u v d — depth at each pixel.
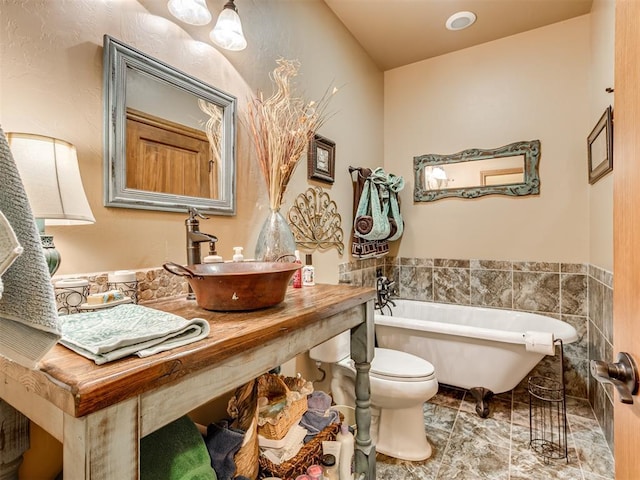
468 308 2.74
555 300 2.54
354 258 2.67
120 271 1.08
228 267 1.13
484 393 2.15
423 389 1.71
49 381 0.52
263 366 0.84
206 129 1.42
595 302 2.21
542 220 2.59
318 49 2.25
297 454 1.21
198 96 1.39
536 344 1.86
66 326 0.72
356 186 2.66
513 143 2.69
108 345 0.59
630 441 0.64
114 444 0.53
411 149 3.14
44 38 0.95
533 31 2.64
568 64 2.51
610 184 1.86
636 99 0.61
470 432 1.99
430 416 2.17
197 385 0.67
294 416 1.27
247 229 1.63
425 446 1.80
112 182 1.08
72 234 1.00
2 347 0.59
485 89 2.82
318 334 1.07
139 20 1.19
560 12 2.43
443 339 2.19
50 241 0.84
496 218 2.76
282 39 1.90
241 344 0.76
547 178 2.58
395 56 3.01
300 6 2.07
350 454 1.37
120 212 1.12
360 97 2.82
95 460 0.50
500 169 2.74
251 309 0.99
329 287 1.49
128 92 1.14
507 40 2.73
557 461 1.72
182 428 0.90
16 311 0.55
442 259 2.98
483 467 1.69
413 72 3.13
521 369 2.01
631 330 0.63
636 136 0.61
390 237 2.88
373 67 3.07
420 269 3.08
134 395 0.55
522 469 1.67
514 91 2.70
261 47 1.74
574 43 2.49
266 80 1.76
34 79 0.93
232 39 1.44
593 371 0.68
